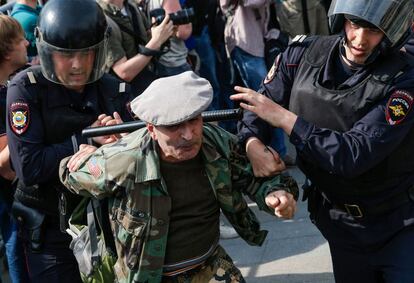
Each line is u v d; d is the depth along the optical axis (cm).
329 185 252
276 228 453
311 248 420
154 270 229
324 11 539
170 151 215
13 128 257
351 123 235
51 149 259
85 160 231
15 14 406
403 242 249
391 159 239
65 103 263
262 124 249
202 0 518
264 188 233
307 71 245
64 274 279
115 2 407
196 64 520
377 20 217
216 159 225
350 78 237
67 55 250
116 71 403
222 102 550
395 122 227
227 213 237
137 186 223
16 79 261
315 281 382
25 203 275
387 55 231
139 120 247
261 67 519
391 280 253
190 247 231
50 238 275
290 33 543
